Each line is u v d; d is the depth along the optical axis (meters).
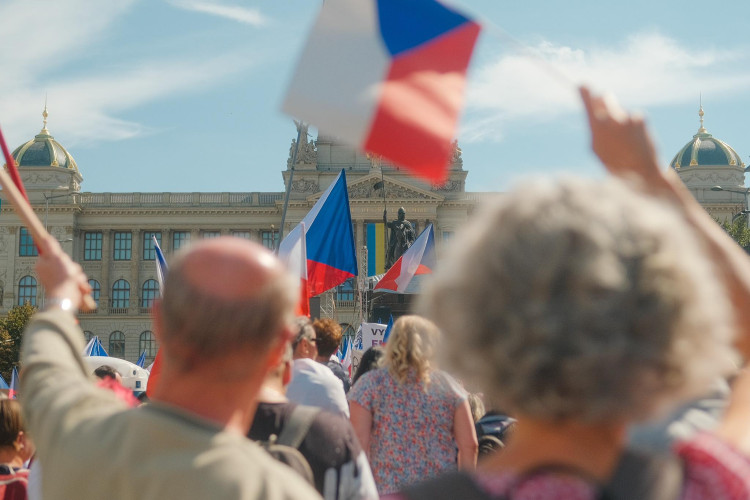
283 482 2.50
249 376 2.70
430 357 7.26
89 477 2.53
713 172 108.12
